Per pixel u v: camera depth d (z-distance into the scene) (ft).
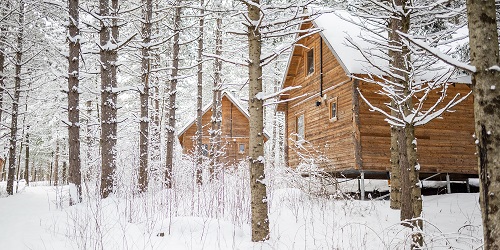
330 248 26.37
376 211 36.47
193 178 42.47
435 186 63.62
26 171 124.77
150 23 54.80
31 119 102.53
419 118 26.23
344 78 54.08
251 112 28.17
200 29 72.49
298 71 71.72
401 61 34.63
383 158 51.01
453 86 55.01
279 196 41.24
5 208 37.96
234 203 33.04
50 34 75.82
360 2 39.40
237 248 25.36
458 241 28.60
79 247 25.03
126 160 44.75
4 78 74.28
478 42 17.04
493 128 16.31
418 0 34.86
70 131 43.06
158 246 25.05
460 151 54.34
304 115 67.72
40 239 26.48
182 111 139.54
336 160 55.62
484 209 16.37
